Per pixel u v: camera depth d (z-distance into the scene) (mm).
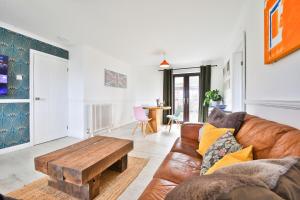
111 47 4023
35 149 2916
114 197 1593
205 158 1273
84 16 2496
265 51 1530
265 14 1527
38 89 3244
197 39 3482
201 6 2244
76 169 1356
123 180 1886
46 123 3408
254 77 1962
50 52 3504
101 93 4438
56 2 2123
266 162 515
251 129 1229
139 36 3307
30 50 3092
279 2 1254
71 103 3910
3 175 1959
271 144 902
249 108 2213
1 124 2674
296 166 470
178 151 1763
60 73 3723
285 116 1281
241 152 999
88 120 3918
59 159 1549
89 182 1510
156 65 6145
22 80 2965
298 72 1090
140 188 1742
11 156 2564
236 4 2215
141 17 2531
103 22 2693
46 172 1491
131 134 4160
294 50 1100
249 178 409
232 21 2684
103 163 1584
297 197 398
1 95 2656
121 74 5418
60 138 3701
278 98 1364
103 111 4387
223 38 3436
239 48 2916
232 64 3266
